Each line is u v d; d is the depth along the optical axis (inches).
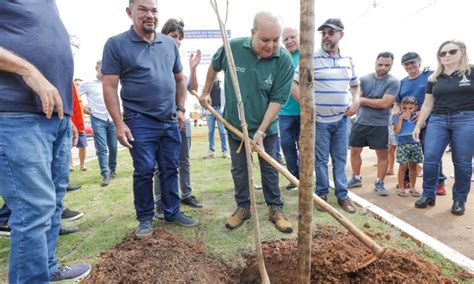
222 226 122.6
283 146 159.3
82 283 83.5
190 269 89.7
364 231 114.3
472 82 128.9
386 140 167.3
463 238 112.4
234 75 63.7
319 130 139.1
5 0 62.3
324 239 105.6
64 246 109.3
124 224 127.6
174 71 123.4
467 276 86.2
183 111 129.6
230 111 117.9
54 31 71.8
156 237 107.5
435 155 141.5
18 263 66.1
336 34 133.7
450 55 131.9
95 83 199.5
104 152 200.4
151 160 110.7
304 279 64.4
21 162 64.3
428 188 145.4
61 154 81.9
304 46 53.2
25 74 60.7
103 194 174.7
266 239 110.0
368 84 171.5
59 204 86.7
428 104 146.6
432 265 90.0
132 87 107.1
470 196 161.5
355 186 187.9
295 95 144.4
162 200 123.1
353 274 87.7
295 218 129.6
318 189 143.4
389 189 181.9
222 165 249.4
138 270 86.0
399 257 89.6
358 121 174.2
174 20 136.3
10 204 65.7
